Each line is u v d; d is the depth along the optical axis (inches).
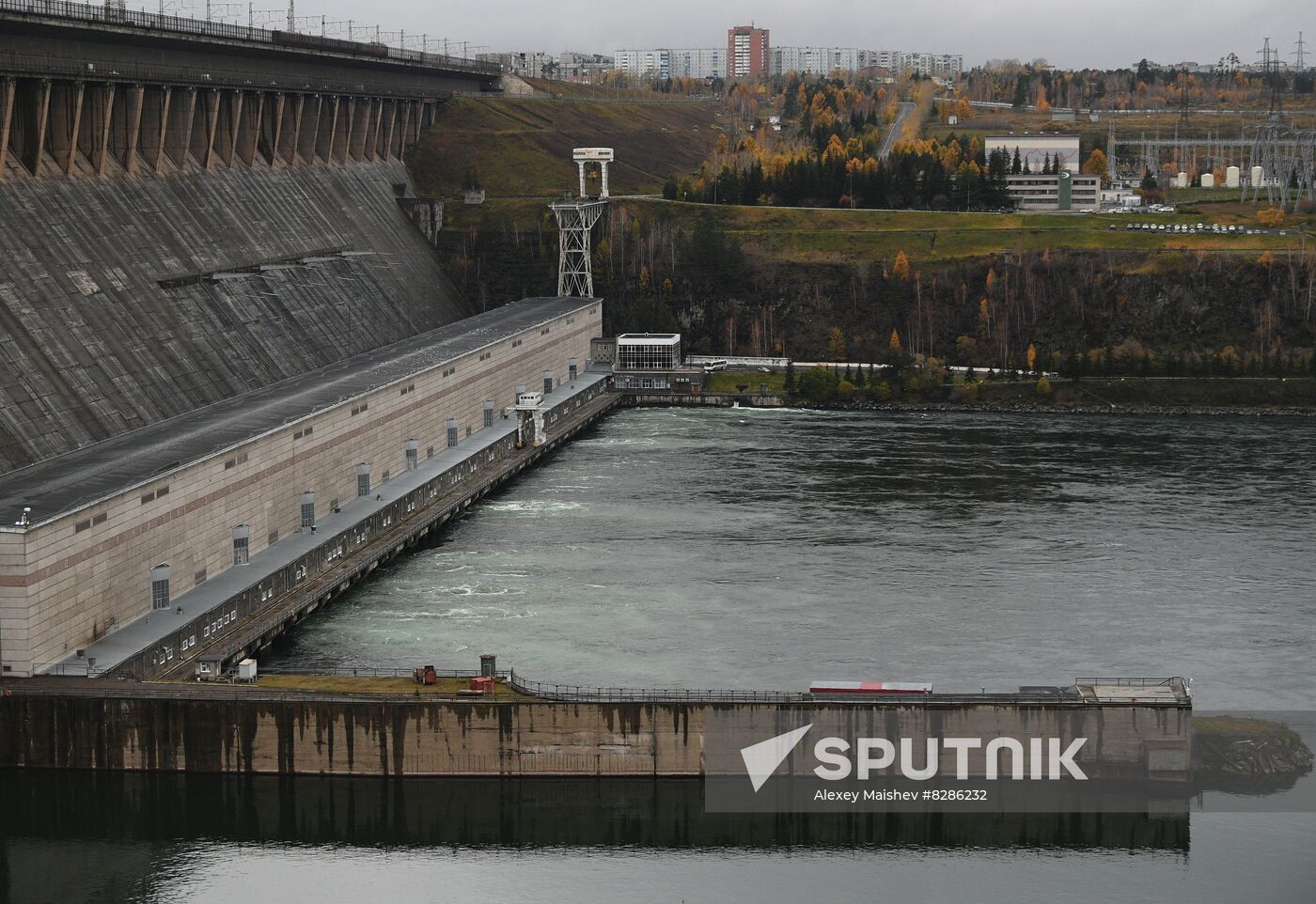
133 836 4751.5
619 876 4566.9
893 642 6195.9
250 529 6545.3
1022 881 4549.7
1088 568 7214.6
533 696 5137.8
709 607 6619.1
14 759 5132.9
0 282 7534.5
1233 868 4594.0
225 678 5433.1
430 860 4638.3
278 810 4931.1
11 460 6707.7
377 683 5270.7
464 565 7239.2
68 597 5300.2
